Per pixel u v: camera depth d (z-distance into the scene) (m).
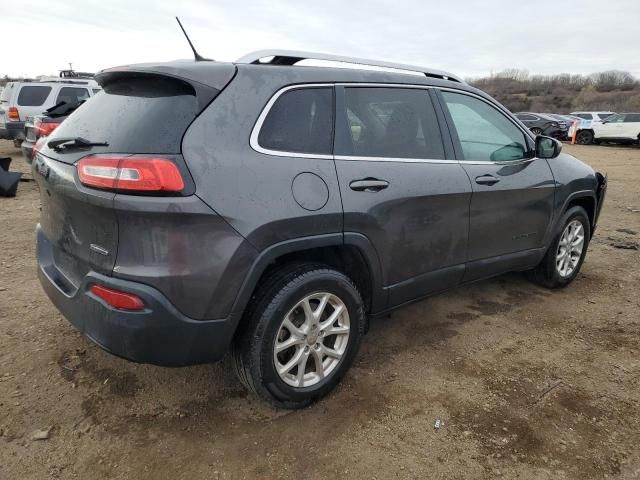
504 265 3.84
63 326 3.47
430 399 2.82
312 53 2.81
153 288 2.13
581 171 4.43
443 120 3.31
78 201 2.27
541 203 3.97
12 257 4.86
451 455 2.40
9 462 2.26
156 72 2.33
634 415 2.74
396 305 3.14
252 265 2.30
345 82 2.82
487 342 3.51
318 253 2.81
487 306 4.13
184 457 2.34
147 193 2.08
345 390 2.88
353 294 2.74
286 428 2.55
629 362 3.29
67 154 2.46
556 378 3.08
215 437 2.47
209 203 2.16
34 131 8.03
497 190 3.54
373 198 2.75
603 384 3.03
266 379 2.48
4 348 3.16
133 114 2.34
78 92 12.59
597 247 5.99
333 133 2.70
